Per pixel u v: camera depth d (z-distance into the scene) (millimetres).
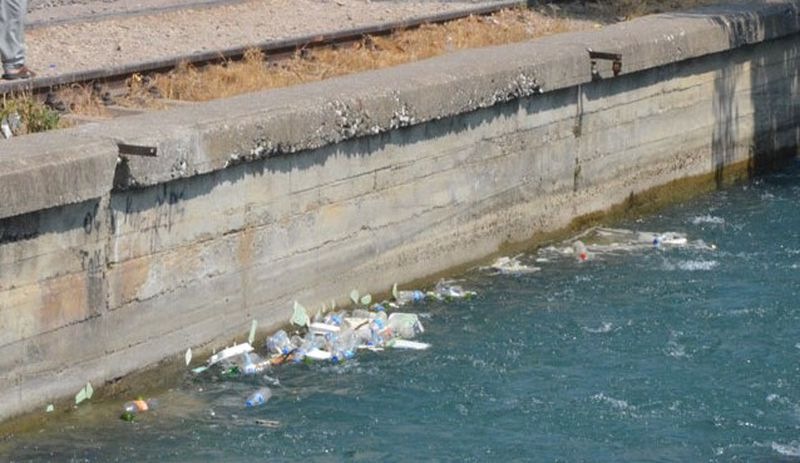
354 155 34531
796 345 33250
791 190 46625
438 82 36062
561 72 39594
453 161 37281
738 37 45906
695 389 30859
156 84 37812
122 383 30078
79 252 28906
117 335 29859
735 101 47062
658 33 42969
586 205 41906
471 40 45219
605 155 42281
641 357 32562
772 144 49031
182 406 29766
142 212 30031
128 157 29266
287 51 42250
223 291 31953
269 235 32812
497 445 28328
